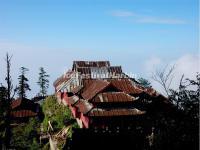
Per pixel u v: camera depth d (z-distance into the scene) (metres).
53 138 59.84
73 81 85.88
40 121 87.44
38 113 97.81
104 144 52.97
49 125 70.69
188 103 47.53
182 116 48.34
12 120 89.12
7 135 62.84
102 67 87.25
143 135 53.38
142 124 61.72
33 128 77.19
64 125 68.94
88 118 62.19
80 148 52.44
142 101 68.50
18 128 78.19
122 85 71.62
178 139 47.31
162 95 68.25
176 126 48.06
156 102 66.75
